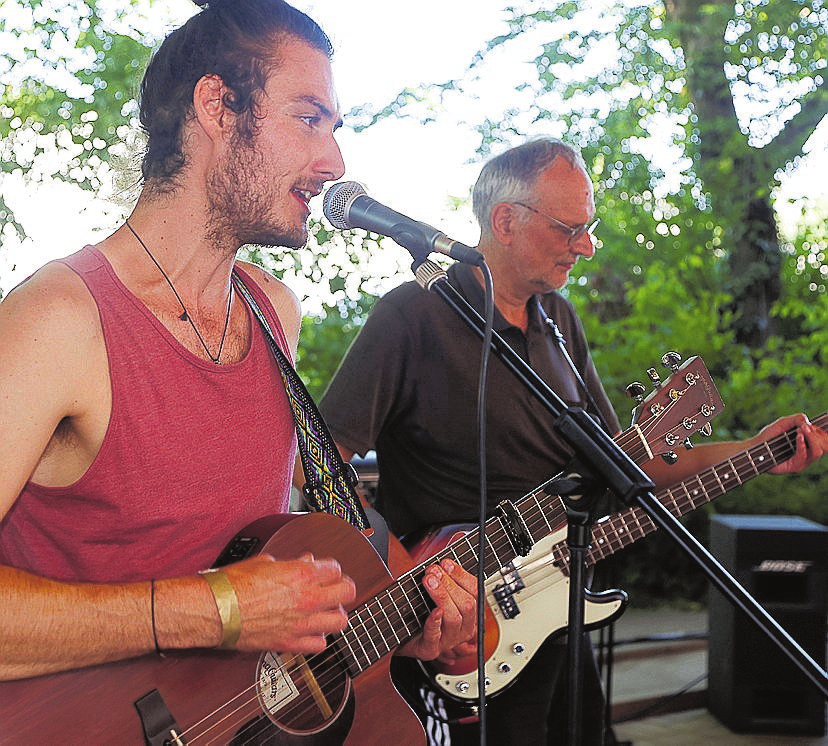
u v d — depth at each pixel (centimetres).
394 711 188
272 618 154
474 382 262
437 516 265
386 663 190
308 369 581
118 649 147
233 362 172
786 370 680
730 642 429
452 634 194
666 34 712
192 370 162
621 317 700
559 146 275
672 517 162
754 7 741
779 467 249
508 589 247
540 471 267
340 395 264
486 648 247
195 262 166
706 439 630
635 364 637
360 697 186
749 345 730
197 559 165
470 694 246
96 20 507
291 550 175
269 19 165
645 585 614
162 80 165
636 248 695
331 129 171
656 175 712
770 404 662
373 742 185
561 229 264
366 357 264
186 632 149
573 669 165
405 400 266
